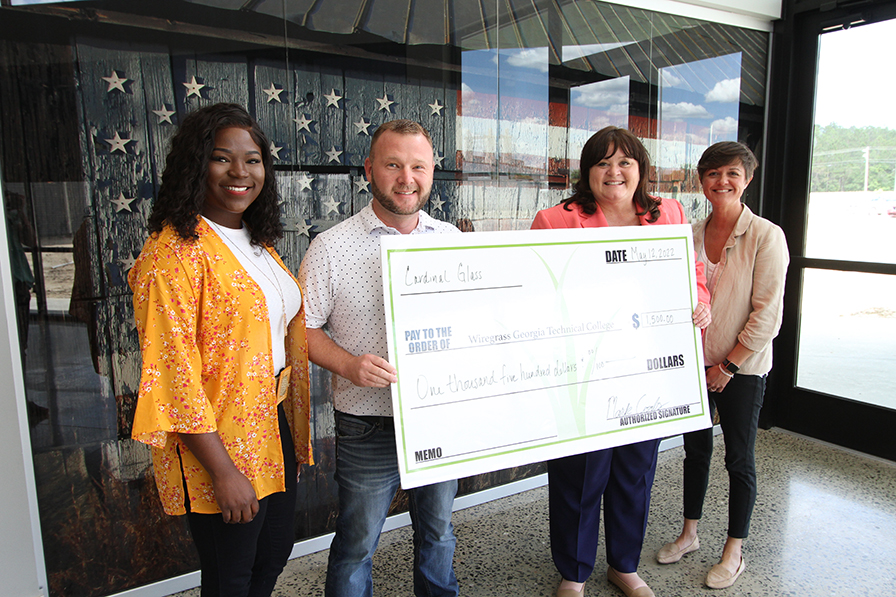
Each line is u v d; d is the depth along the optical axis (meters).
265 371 1.28
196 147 1.18
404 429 1.46
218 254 1.22
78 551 1.90
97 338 1.87
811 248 3.36
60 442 1.84
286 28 2.04
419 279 1.48
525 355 1.61
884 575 2.08
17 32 1.66
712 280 2.10
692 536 2.22
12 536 1.79
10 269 1.73
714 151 2.07
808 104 3.29
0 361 1.73
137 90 1.83
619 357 1.73
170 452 1.23
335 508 2.37
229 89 1.96
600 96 2.84
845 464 3.02
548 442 1.63
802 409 3.43
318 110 2.13
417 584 1.71
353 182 2.24
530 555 2.25
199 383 1.16
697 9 3.05
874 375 3.09
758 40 3.34
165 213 1.18
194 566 2.10
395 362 1.45
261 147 1.34
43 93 1.71
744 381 2.02
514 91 2.58
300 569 2.19
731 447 2.06
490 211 2.59
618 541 1.95
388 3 2.22
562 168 2.78
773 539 2.33
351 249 1.51
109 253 1.86
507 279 1.59
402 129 1.46
